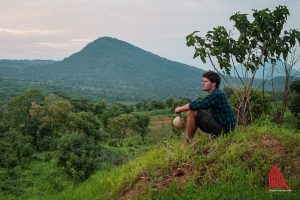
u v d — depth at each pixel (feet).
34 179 174.91
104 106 407.85
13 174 184.14
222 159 22.71
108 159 170.19
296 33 29.09
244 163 22.02
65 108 262.06
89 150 150.82
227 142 24.22
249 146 23.32
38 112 261.03
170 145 27.17
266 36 29.27
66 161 147.84
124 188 24.23
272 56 29.35
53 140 247.50
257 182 20.70
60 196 31.40
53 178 169.17
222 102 24.68
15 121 275.18
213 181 21.30
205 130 25.12
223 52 28.63
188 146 25.03
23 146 217.15
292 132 25.86
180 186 21.63
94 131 219.82
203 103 24.36
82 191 28.37
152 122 404.16
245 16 29.45
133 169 26.40
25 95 283.18
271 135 24.73
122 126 288.10
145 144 289.33
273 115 29.99
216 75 25.00
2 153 200.64
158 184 22.76
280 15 29.14
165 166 23.88
